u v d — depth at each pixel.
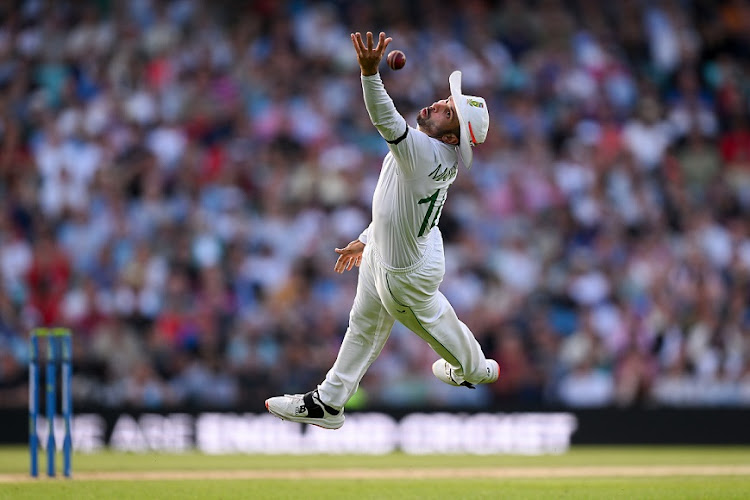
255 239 55.69
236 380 49.12
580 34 67.50
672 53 68.06
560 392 50.31
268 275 54.38
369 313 25.08
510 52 66.31
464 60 64.69
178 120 60.41
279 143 60.66
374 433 44.50
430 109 23.77
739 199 62.94
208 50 63.22
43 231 55.00
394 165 23.69
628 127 64.12
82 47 62.75
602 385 50.56
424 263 24.11
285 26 65.00
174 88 61.47
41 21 63.53
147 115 60.34
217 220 55.72
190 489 29.09
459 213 57.56
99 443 43.59
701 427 46.28
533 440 45.22
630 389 50.47
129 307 51.66
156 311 51.69
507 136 62.03
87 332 50.50
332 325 51.38
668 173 62.66
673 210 60.84
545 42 66.88
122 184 57.47
